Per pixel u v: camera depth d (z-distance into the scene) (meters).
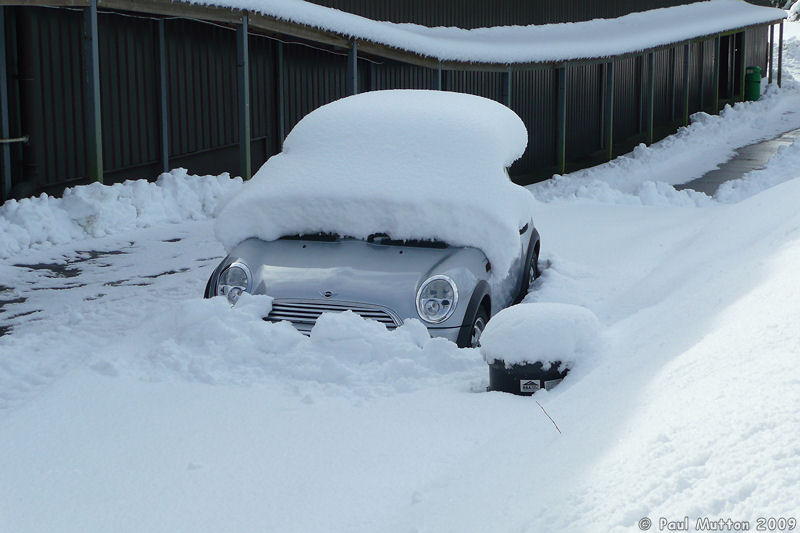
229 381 7.02
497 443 5.47
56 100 16.92
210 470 5.51
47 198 14.62
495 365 6.78
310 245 8.71
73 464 5.62
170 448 5.82
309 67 24.17
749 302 6.47
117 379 7.03
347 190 8.81
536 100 30.84
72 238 14.25
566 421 5.48
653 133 38.06
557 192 23.30
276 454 5.71
